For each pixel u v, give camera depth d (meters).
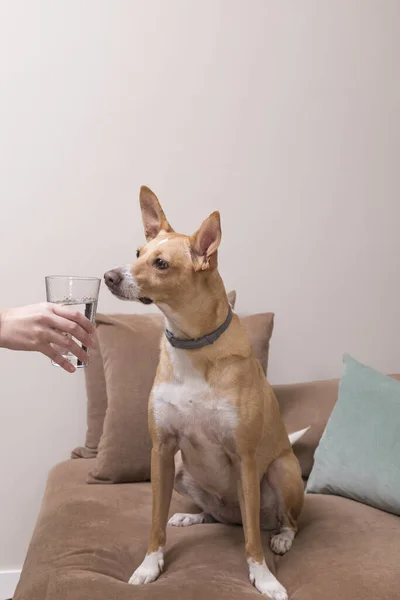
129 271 1.58
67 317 1.43
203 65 2.73
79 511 1.97
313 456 2.39
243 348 1.69
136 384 2.31
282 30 2.78
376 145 2.87
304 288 2.83
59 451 2.67
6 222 2.62
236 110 2.76
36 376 2.65
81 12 2.64
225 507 1.90
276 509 1.90
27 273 2.64
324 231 2.84
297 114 2.80
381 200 2.88
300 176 2.81
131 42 2.68
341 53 2.82
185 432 1.69
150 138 2.71
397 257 2.88
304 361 2.85
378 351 2.88
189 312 1.62
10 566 2.65
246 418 1.64
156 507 1.67
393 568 1.58
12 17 2.60
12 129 2.61
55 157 2.65
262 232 2.79
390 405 2.14
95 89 2.66
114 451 2.26
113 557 1.71
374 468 2.05
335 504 2.09
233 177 2.77
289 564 1.68
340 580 1.53
